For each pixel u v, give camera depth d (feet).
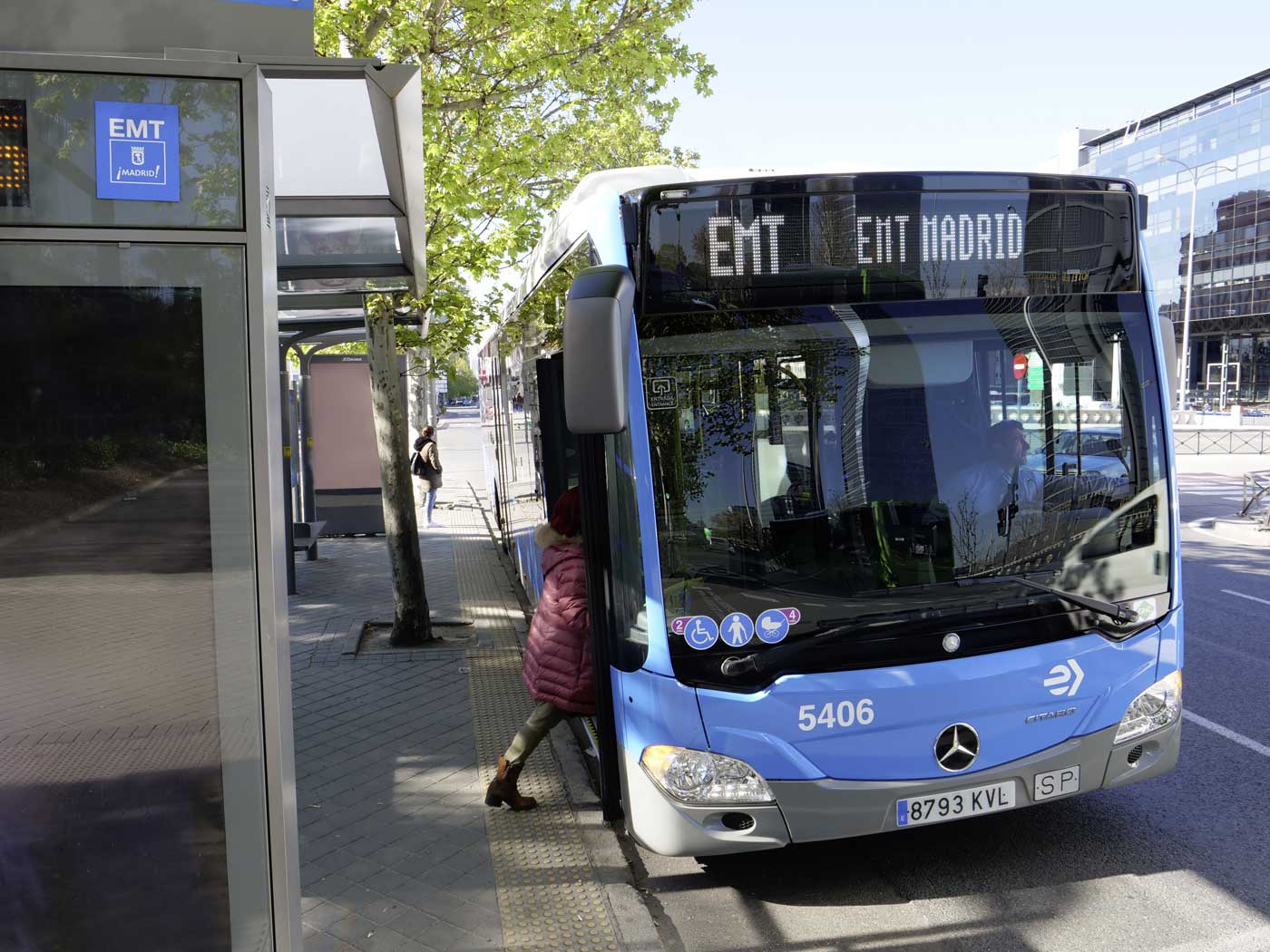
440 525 62.08
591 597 15.49
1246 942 13.87
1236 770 20.15
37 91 9.16
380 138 14.46
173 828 9.70
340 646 29.78
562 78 30.96
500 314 36.55
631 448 14.16
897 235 14.67
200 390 9.48
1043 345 15.06
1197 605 36.11
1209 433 111.86
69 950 9.71
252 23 10.91
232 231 9.43
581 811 17.95
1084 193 15.25
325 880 15.39
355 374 53.78
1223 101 246.68
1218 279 252.01
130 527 9.50
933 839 17.31
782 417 14.30
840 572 14.17
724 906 15.26
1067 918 14.58
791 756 13.93
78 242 9.29
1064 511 14.97
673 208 14.23
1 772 9.55
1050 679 14.70
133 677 9.60
